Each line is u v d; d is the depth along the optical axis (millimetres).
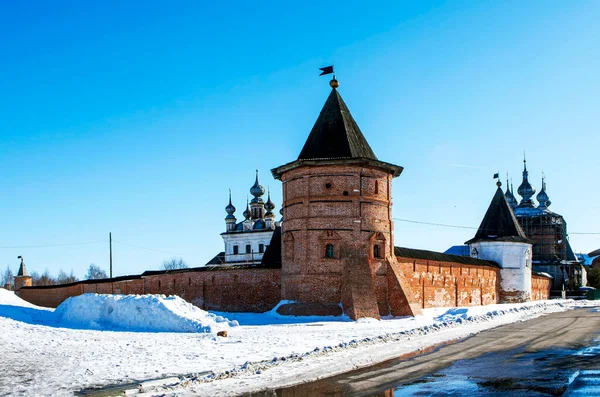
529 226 99375
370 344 24078
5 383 16609
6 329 30797
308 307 39219
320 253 40000
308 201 40719
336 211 40281
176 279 50438
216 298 47125
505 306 53281
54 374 17938
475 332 29422
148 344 24828
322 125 42625
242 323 36750
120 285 55500
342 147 41125
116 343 25328
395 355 21188
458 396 14430
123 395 14891
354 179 40594
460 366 18672
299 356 20391
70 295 60375
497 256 66000
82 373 18016
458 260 55688
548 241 98375
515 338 26453
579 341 24859
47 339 27219
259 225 111125
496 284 64375
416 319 38156
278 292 44188
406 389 15281
